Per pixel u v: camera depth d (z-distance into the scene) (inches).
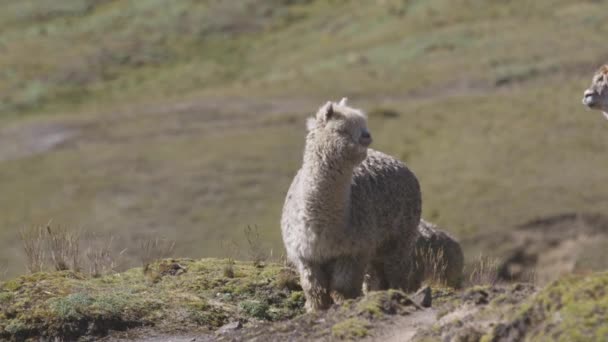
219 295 1747.0
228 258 2005.4
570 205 6697.8
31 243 1946.4
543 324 1071.6
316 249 1560.0
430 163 7790.4
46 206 7559.1
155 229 6953.7
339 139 1524.4
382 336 1253.1
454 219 6663.4
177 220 7091.5
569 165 7372.1
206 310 1649.9
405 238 1754.4
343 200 1542.8
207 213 7190.0
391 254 1748.3
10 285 1699.1
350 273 1582.2
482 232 6481.3
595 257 6200.8
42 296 1638.8
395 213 1708.9
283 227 1632.6
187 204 7372.1
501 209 6727.4
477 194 6973.4
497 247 6338.6
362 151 1530.5
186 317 1622.8
